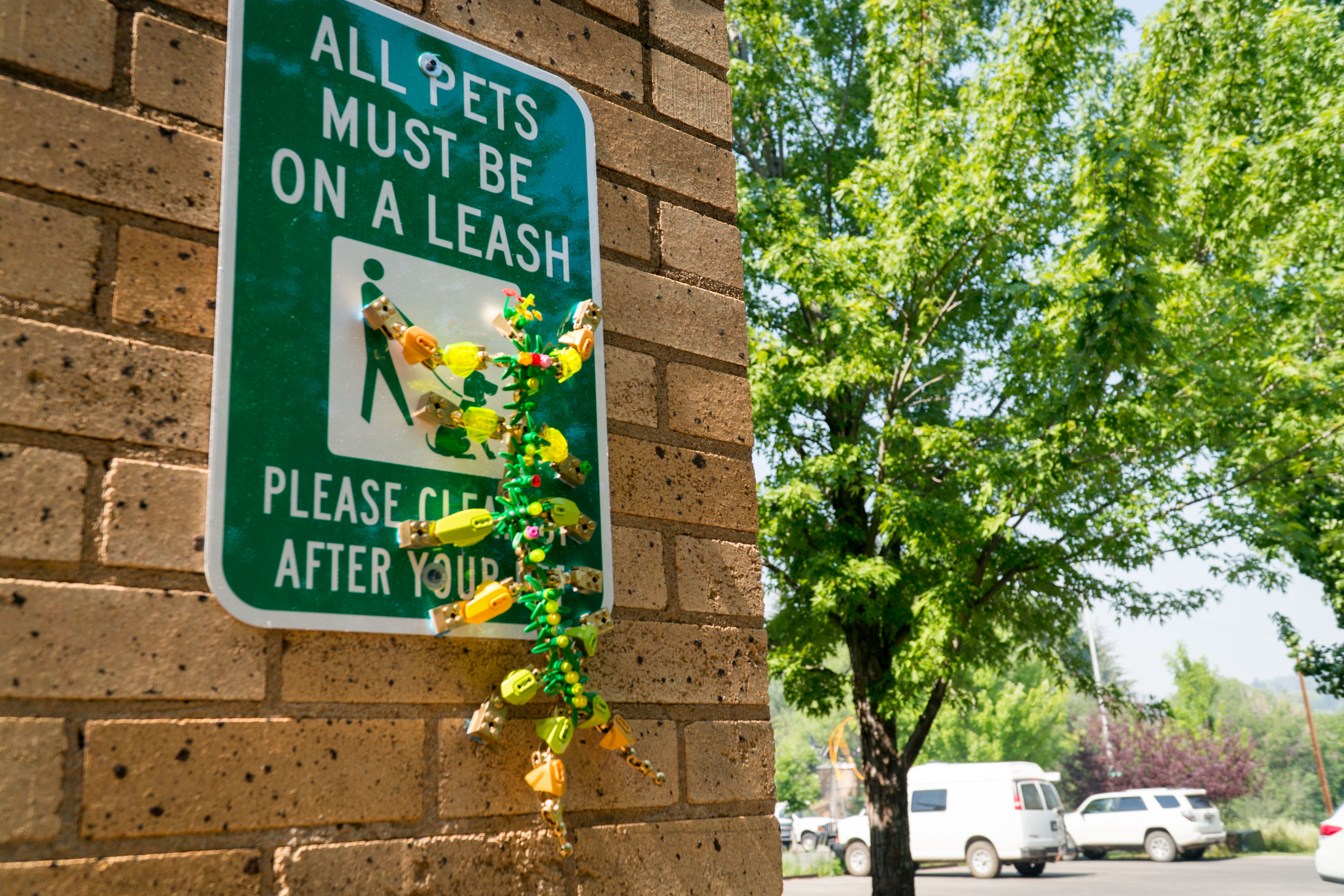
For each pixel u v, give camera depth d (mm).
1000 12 13195
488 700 1770
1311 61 10969
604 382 2129
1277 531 9219
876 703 10422
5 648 1338
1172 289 8984
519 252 2035
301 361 1675
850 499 10711
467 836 1689
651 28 2518
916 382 11227
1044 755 29719
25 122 1515
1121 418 8766
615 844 1889
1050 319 8922
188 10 1716
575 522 1897
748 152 12609
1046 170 10109
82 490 1450
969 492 10148
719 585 2234
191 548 1521
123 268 1561
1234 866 19438
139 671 1433
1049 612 10953
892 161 10273
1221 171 10234
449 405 1785
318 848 1525
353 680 1628
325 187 1775
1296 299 9375
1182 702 36031
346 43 1872
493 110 2074
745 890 2062
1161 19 11180
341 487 1670
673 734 2047
